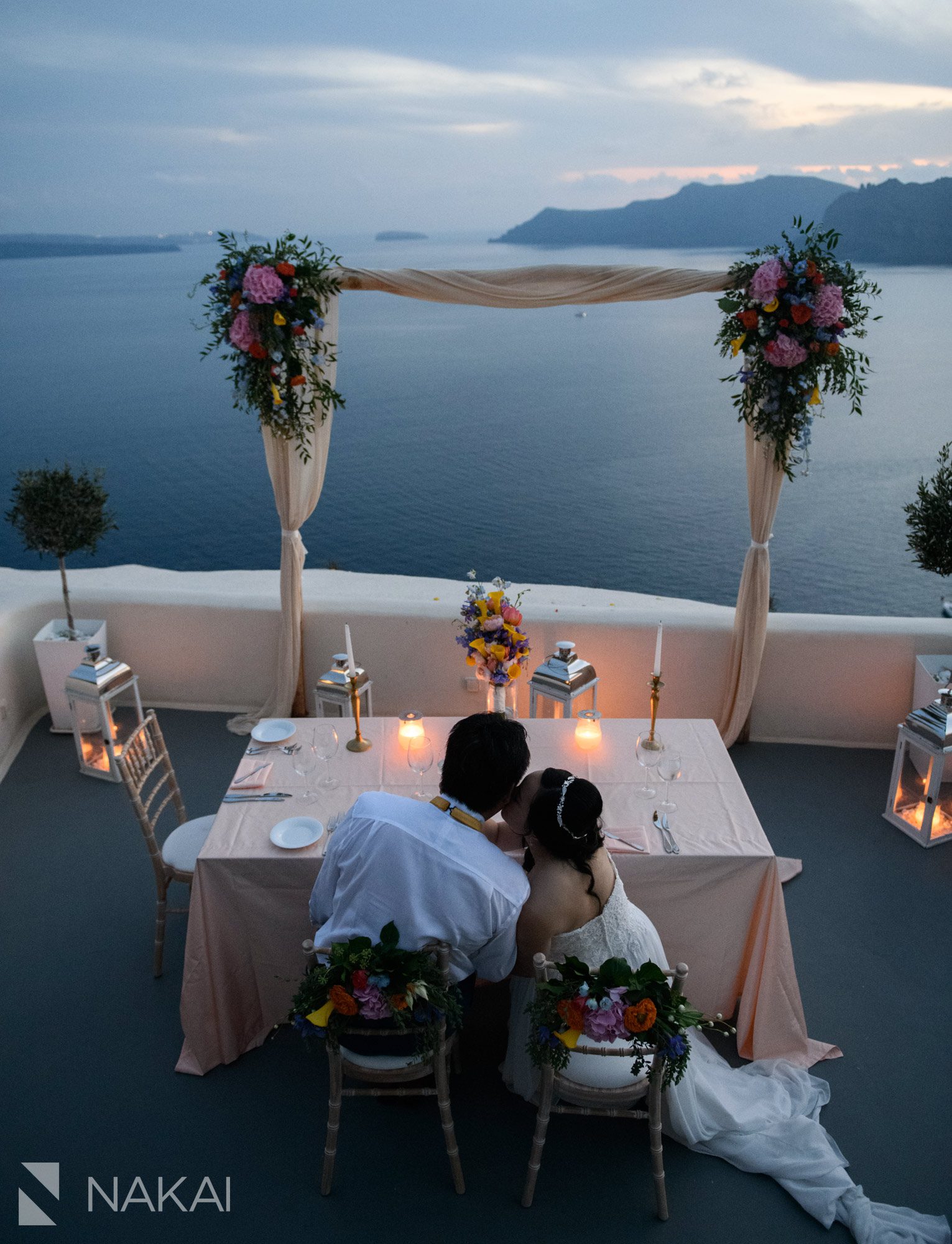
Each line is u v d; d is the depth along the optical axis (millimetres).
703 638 4449
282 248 3752
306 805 2742
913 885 3463
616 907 2219
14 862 3600
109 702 4145
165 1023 2783
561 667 3846
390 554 49188
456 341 160250
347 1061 2146
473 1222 2143
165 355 127438
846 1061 2635
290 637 4527
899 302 154875
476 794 2051
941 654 4340
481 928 2027
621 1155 2332
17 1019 2789
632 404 93438
